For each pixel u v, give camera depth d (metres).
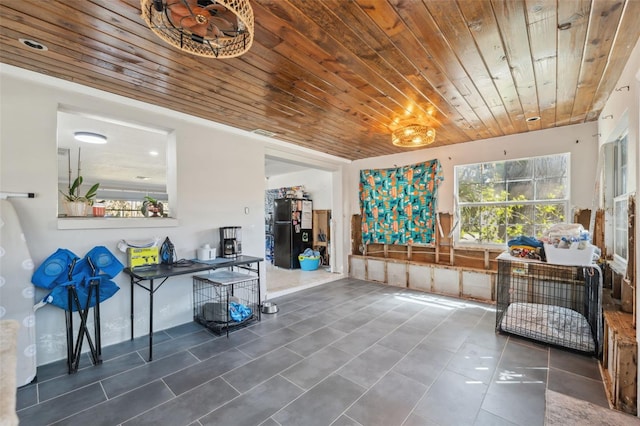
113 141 4.32
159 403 1.93
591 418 1.76
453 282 4.41
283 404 1.92
